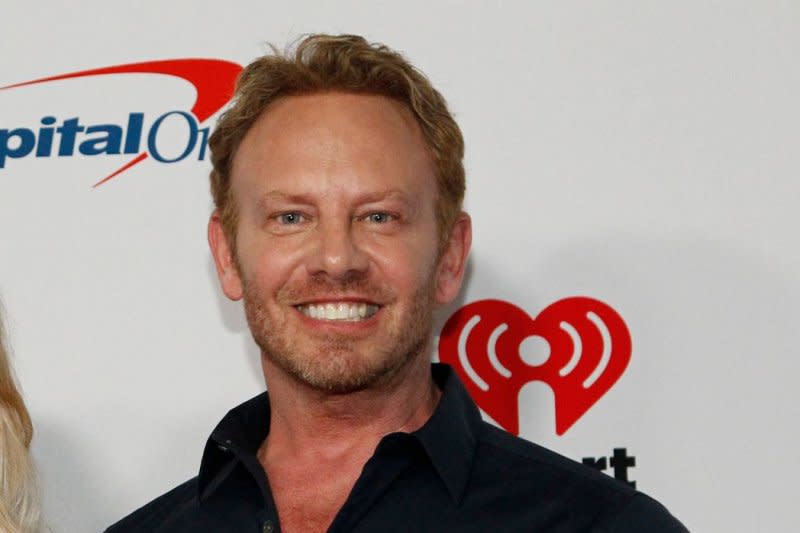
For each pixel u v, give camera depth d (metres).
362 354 2.19
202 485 2.38
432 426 2.22
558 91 2.83
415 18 2.86
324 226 2.19
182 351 2.84
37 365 2.83
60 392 2.83
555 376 2.79
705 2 2.81
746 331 2.75
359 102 2.31
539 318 2.80
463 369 2.82
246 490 2.32
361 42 2.38
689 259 2.77
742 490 2.72
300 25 2.87
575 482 2.20
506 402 2.80
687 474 2.74
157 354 2.84
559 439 2.78
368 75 2.33
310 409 2.29
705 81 2.80
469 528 2.14
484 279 2.82
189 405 2.83
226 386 2.83
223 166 2.45
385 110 2.32
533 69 2.83
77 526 2.82
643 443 2.76
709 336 2.76
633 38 2.82
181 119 2.86
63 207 2.85
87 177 2.85
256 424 2.47
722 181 2.78
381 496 2.18
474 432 2.33
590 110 2.82
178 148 2.86
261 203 2.25
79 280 2.84
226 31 2.87
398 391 2.29
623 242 2.79
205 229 2.85
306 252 2.20
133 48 2.88
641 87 2.81
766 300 2.76
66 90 2.87
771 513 2.71
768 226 2.77
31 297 2.84
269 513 2.23
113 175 2.86
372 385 2.23
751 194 2.77
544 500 2.17
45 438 2.83
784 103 2.79
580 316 2.79
